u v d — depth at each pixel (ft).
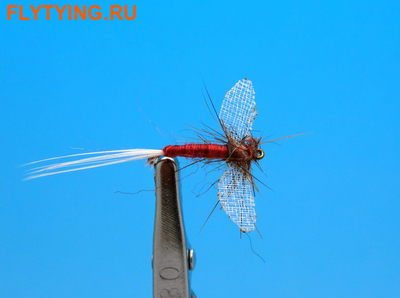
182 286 0.66
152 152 0.68
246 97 0.69
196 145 0.68
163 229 0.66
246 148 0.68
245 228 0.67
